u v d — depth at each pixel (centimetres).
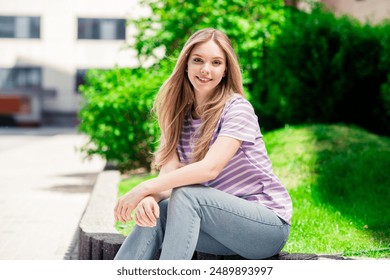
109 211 642
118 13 4712
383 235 582
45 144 2544
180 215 361
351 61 1088
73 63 4747
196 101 416
